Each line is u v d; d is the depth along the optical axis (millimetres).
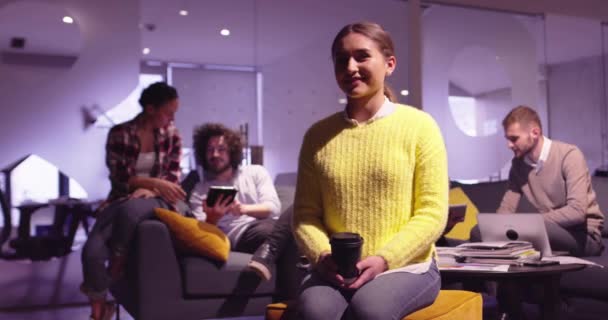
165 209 3152
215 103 4926
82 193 4441
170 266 3045
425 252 1770
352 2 5539
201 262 3092
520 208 3779
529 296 3117
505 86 6223
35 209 4316
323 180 1837
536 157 3539
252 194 3570
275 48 5191
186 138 4785
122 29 4637
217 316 3107
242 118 5023
